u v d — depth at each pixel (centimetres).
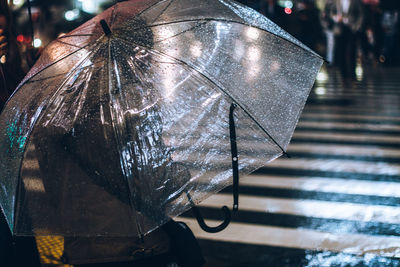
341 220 435
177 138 179
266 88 204
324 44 1758
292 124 203
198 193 178
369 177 555
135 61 180
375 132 771
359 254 370
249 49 210
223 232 421
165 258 210
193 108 184
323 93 1157
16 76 255
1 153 186
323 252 375
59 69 184
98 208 172
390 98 1069
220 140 185
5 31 253
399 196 490
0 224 246
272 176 575
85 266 207
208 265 364
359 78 1406
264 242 398
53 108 177
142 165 172
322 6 1925
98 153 171
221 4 221
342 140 730
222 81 192
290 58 223
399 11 1780
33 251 264
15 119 185
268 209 470
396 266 349
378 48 1800
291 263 361
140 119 175
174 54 187
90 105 174
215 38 202
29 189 178
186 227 215
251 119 191
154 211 171
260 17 234
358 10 1443
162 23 192
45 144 175
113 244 202
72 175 174
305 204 479
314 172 583
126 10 196
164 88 181
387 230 410
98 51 181
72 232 174
